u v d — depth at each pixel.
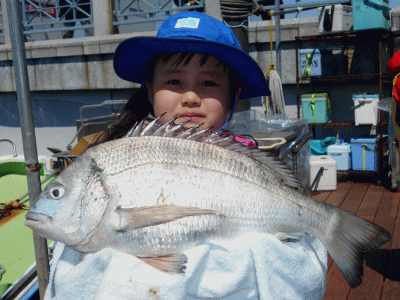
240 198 0.98
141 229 0.88
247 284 0.96
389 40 7.70
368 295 3.57
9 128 9.23
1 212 3.63
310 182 6.86
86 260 0.89
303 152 5.79
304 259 1.05
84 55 8.22
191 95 1.16
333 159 7.03
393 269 4.02
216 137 1.09
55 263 1.01
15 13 2.19
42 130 9.03
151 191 0.91
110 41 7.95
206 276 0.92
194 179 0.95
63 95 8.70
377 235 1.04
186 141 1.00
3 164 4.83
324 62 7.49
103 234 0.89
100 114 8.57
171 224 0.90
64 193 0.90
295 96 8.17
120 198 0.90
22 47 2.22
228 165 1.00
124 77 1.46
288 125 5.68
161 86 1.20
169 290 0.85
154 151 0.95
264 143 3.38
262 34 7.66
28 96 2.26
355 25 6.97
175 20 1.22
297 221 1.05
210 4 4.59
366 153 7.24
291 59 7.80
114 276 0.84
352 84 7.86
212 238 0.94
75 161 0.94
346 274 1.04
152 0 11.14
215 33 1.21
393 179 6.76
